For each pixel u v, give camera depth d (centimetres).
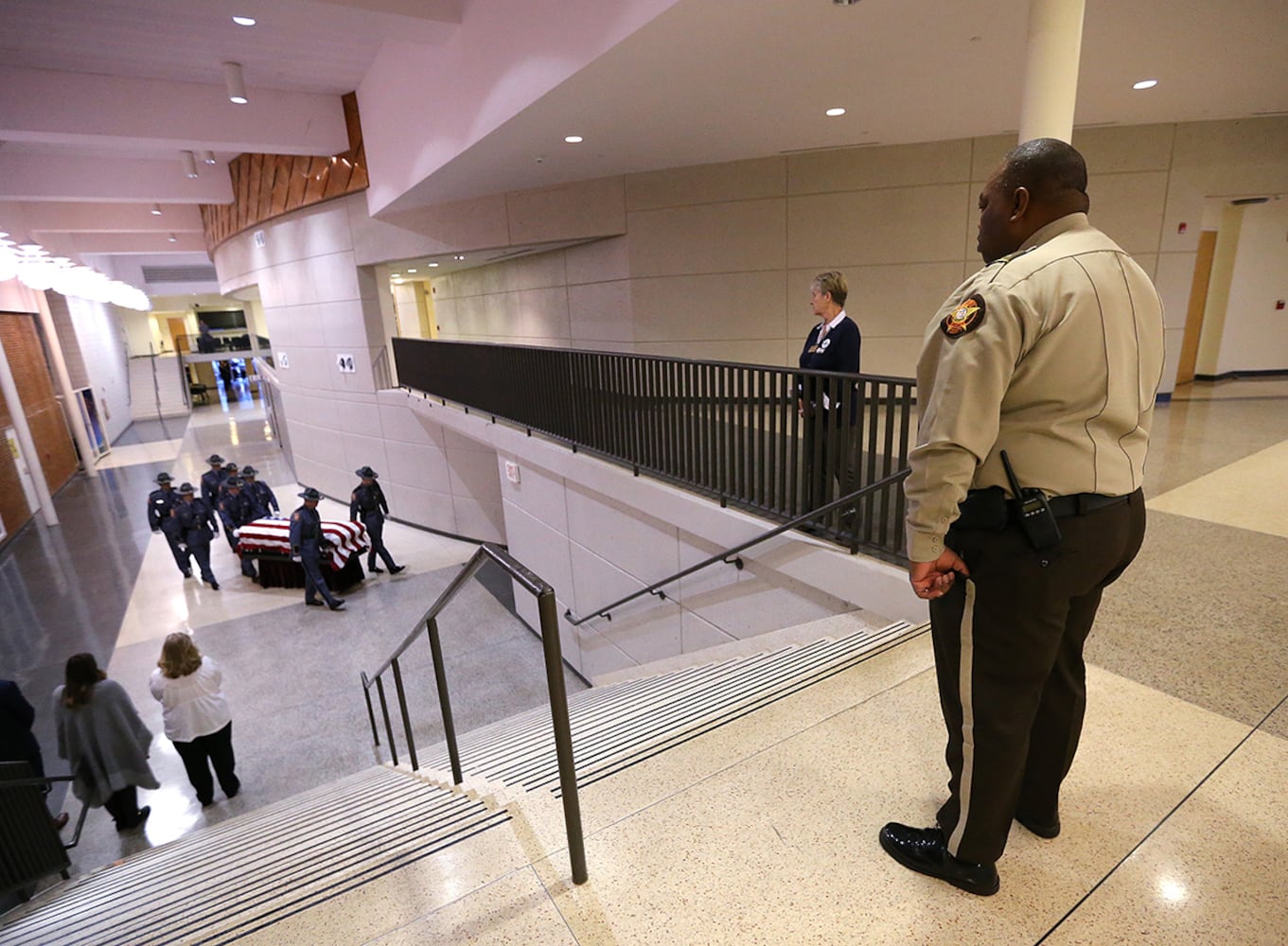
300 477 1395
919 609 294
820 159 737
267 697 625
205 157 1107
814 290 376
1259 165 682
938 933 132
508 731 420
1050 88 283
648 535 516
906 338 765
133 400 2644
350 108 938
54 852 348
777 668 297
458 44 578
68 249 1648
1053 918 133
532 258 983
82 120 777
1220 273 823
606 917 143
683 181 780
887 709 216
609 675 594
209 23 651
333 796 339
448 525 1132
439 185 774
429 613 217
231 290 1608
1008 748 127
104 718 411
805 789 180
